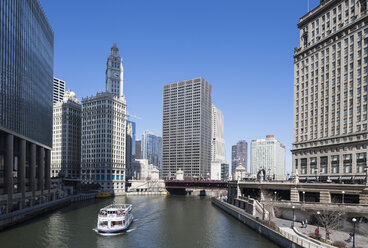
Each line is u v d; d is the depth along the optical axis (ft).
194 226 277.85
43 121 392.68
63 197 457.68
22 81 314.35
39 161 380.37
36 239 217.15
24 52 322.34
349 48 316.60
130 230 260.62
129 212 300.40
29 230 243.40
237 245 205.16
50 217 311.47
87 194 536.01
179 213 364.17
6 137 280.92
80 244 210.79
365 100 292.61
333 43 337.52
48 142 418.72
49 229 249.96
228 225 277.85
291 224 229.86
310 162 353.51
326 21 351.25
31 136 340.59
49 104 428.15
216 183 640.58
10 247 195.21
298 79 388.57
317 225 206.69
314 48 365.61
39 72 377.50
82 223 280.92
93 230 253.44
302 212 240.73
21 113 309.63
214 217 330.13
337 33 331.36
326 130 336.70
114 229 246.68
